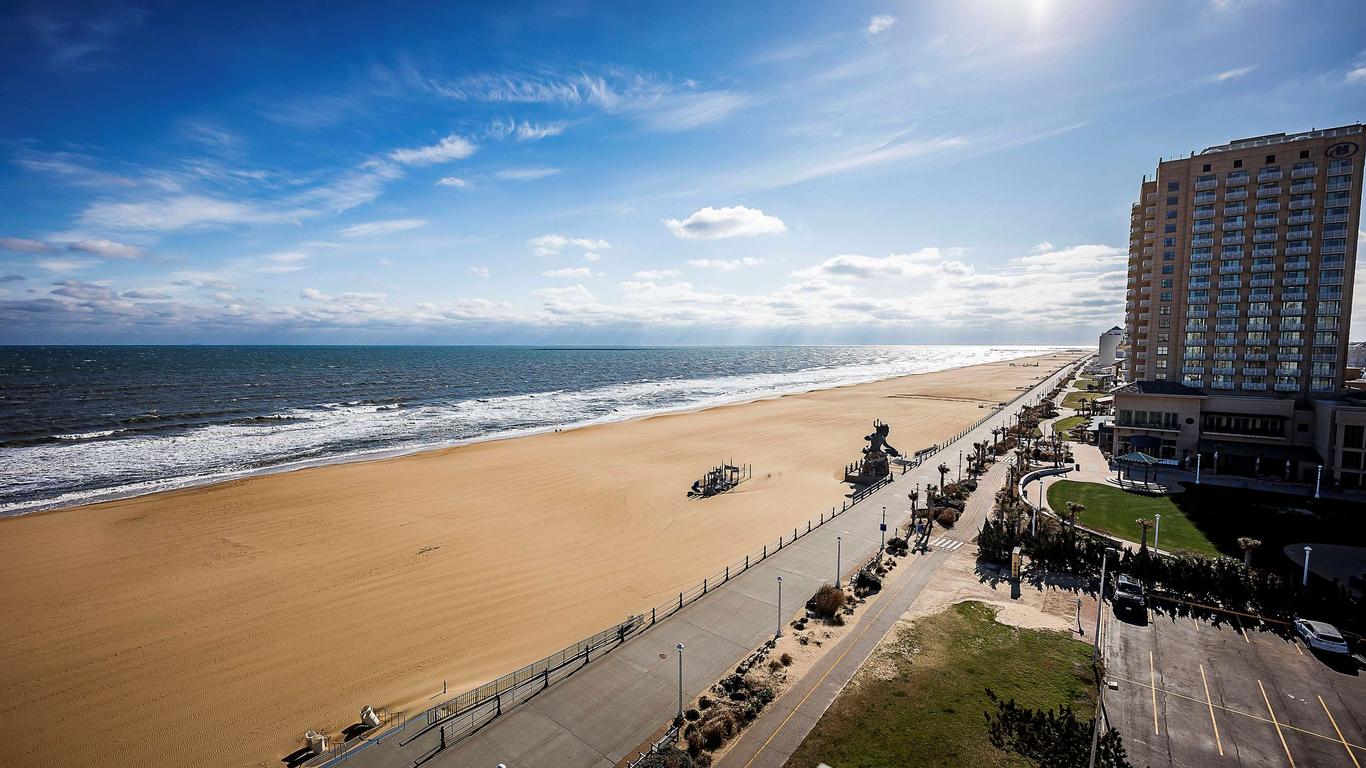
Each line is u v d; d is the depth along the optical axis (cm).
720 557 4831
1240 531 5038
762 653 3288
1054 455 7881
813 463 8088
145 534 5344
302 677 3288
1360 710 2766
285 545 5119
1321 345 7288
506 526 5591
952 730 2655
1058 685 2978
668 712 2833
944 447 8806
